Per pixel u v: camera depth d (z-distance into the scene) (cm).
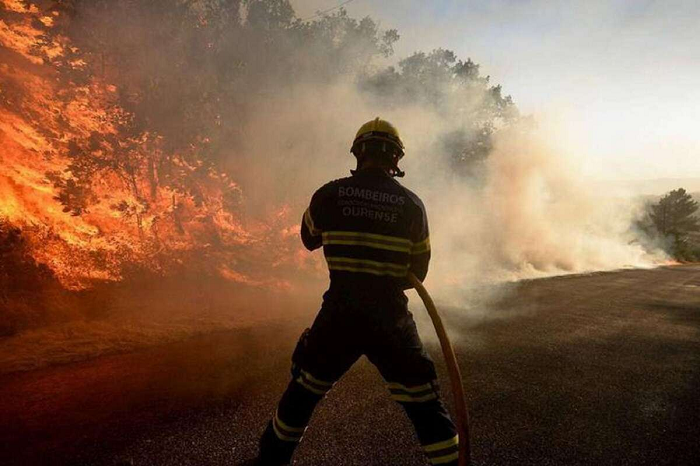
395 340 181
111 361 362
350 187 193
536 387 350
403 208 191
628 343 502
